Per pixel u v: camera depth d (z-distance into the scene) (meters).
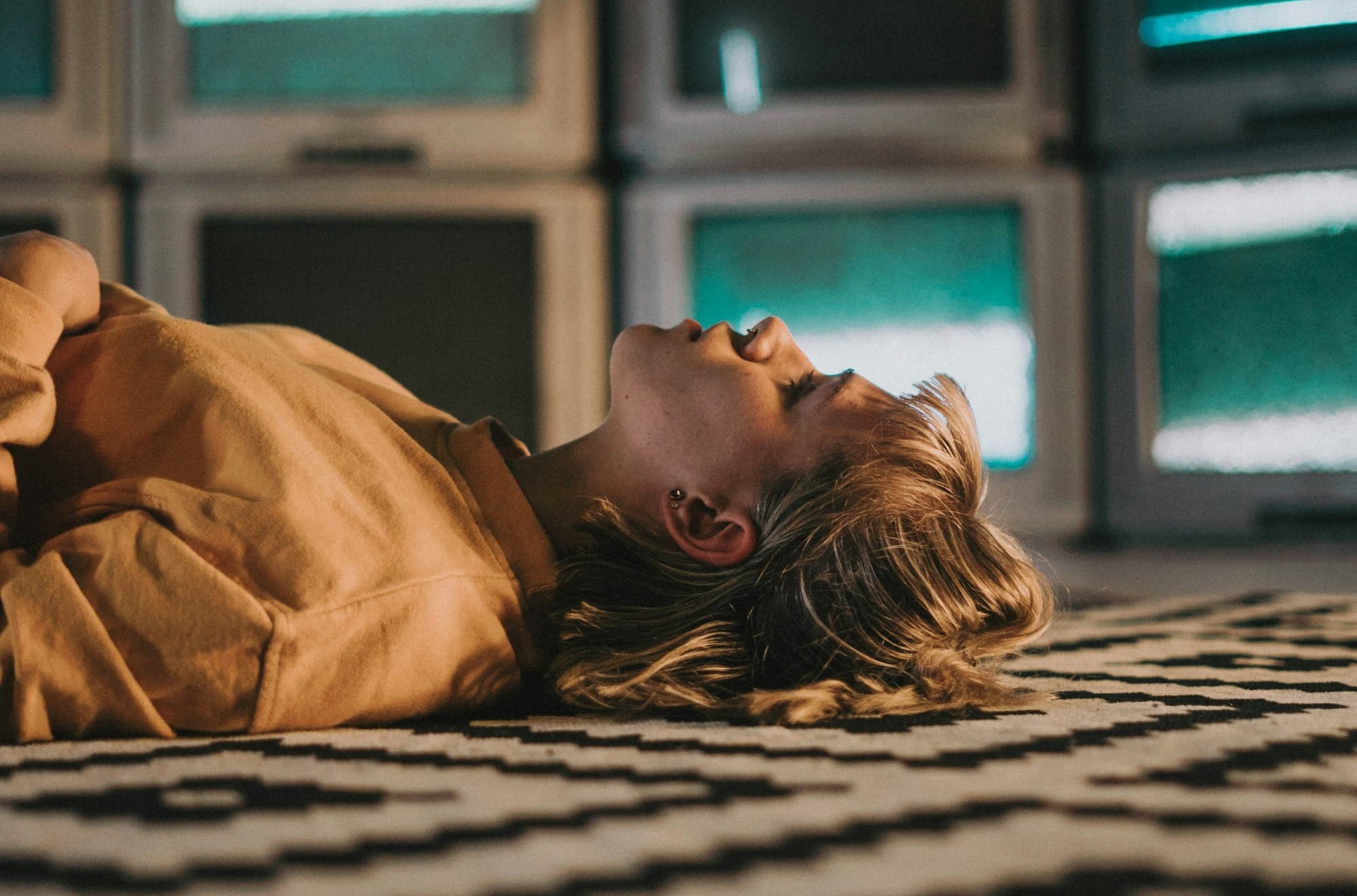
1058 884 0.56
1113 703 1.08
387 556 0.97
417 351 2.90
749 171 2.90
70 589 0.90
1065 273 2.85
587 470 1.15
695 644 1.07
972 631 1.09
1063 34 2.85
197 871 0.58
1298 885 0.56
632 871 0.58
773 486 1.09
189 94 2.88
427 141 2.89
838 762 0.82
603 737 0.93
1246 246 2.81
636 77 2.92
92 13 2.85
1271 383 2.79
